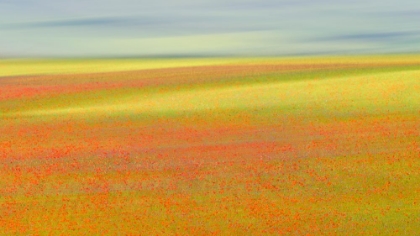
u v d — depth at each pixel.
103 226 9.00
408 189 10.05
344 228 8.88
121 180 10.63
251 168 11.10
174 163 11.39
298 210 9.46
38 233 8.80
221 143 12.45
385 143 12.12
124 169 11.11
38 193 10.12
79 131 13.39
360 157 11.45
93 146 12.38
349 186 10.25
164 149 12.14
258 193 10.08
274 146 12.20
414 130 12.80
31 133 13.28
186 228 8.95
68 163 11.43
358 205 9.56
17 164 11.41
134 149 12.16
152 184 10.46
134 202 9.78
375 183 10.32
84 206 9.64
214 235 8.74
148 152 11.98
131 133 13.20
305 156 11.61
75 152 12.03
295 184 10.40
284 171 10.94
